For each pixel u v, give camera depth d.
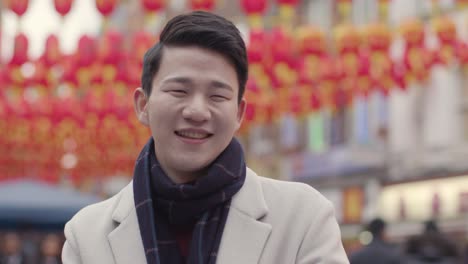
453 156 20.16
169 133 2.41
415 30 10.51
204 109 2.37
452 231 19.80
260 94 12.40
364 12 23.12
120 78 10.23
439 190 20.45
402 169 21.77
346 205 23.81
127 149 19.31
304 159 25.94
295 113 12.94
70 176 22.09
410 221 21.25
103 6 8.83
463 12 18.56
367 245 7.94
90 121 15.30
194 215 2.45
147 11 9.19
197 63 2.38
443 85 20.83
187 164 2.41
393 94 22.42
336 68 10.66
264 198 2.54
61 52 10.41
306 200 2.53
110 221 2.58
